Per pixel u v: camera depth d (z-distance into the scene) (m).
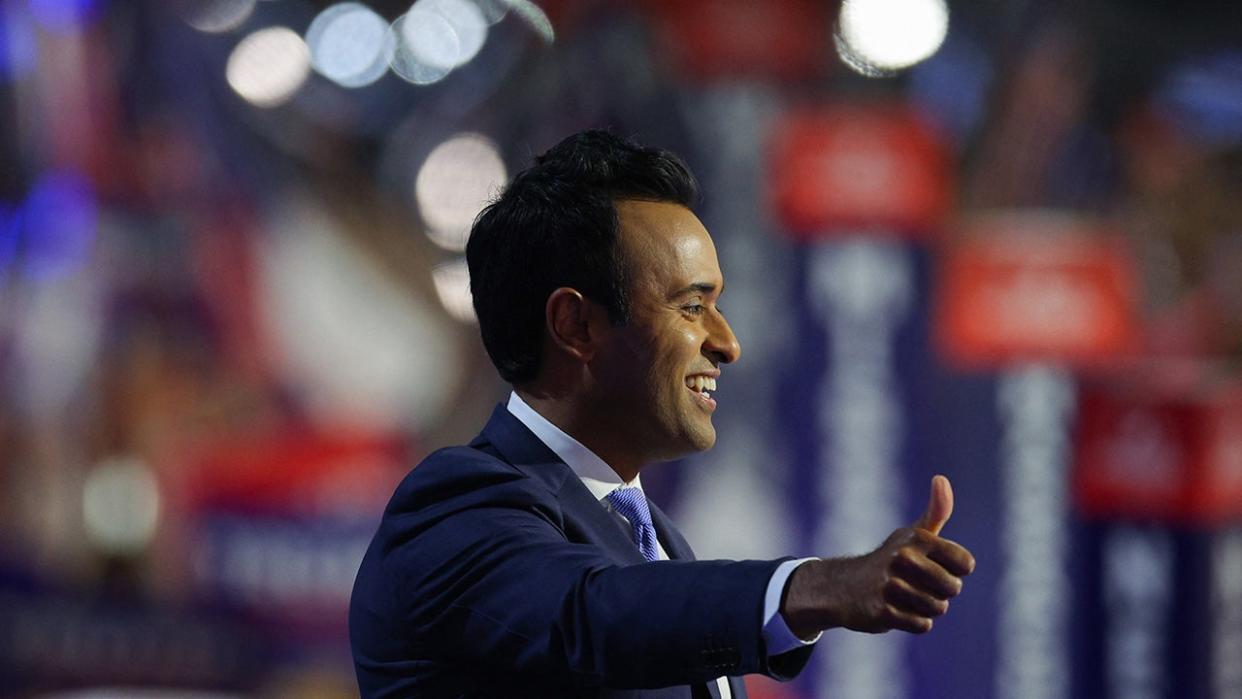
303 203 20.20
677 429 4.94
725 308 17.41
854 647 17.08
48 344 19.42
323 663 19.14
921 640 17.06
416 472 4.82
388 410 19.80
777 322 17.34
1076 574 16.78
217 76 20.09
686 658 4.04
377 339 20.03
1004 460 17.03
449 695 4.57
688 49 17.84
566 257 4.88
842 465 17.22
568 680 4.29
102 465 19.33
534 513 4.66
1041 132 19.05
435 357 20.09
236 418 19.59
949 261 17.31
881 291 17.30
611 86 18.80
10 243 19.44
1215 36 19.84
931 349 17.28
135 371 19.50
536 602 4.27
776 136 17.52
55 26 19.52
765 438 17.34
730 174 17.59
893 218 17.30
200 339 19.73
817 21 17.77
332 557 19.30
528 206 4.95
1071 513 16.84
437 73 20.22
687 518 17.38
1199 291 19.00
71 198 19.61
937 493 3.95
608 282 4.86
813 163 17.39
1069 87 19.17
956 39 19.22
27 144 19.48
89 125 19.64
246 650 19.09
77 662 19.02
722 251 17.45
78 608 19.06
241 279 19.88
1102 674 16.59
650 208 4.94
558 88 19.30
